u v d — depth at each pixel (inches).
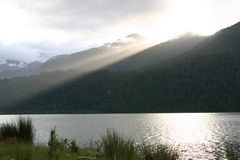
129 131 2952.8
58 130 3159.5
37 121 5467.5
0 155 566.6
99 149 743.1
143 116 7317.9
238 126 3703.3
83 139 2020.2
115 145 509.0
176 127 3631.9
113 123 4483.3
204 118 5876.0
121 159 481.1
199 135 2632.9
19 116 829.2
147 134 2642.7
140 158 507.8
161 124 4190.5
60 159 562.6
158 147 543.8
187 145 1902.1
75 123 4640.8
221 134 2714.1
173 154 510.9
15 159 521.3
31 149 607.2
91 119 6107.3
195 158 1362.0
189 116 6943.9
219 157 1393.9
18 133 789.2
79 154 688.4
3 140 747.4
